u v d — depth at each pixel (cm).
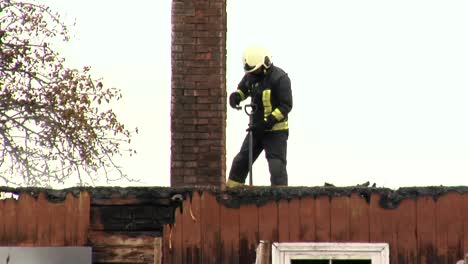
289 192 4834
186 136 5484
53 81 8919
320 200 4828
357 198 4828
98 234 4806
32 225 4800
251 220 4822
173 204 4838
